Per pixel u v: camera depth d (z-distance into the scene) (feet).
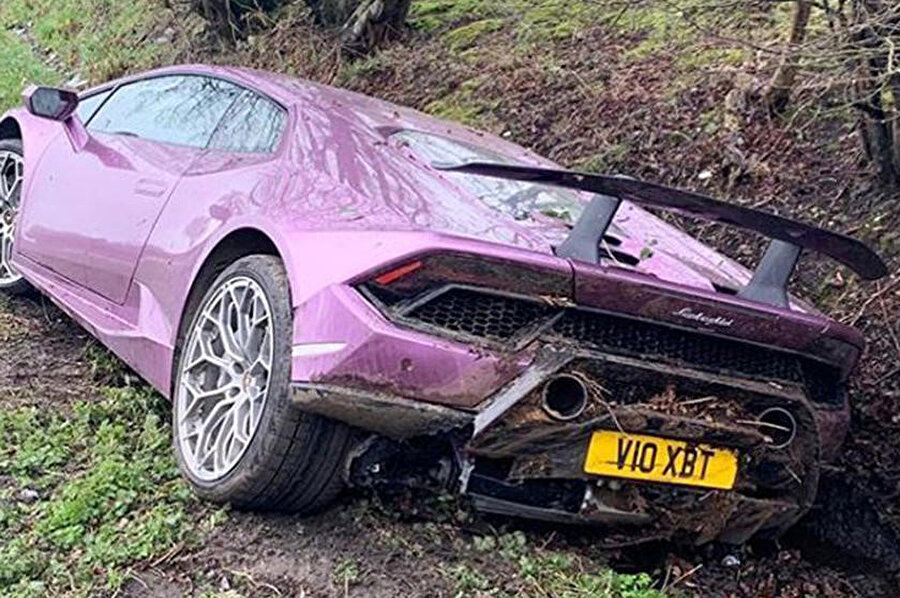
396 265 9.67
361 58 30.81
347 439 10.17
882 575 12.19
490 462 10.11
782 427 10.71
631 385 10.02
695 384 10.17
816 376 11.09
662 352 10.16
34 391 13.58
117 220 13.87
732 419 10.36
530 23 28.48
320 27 32.27
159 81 15.78
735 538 11.30
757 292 10.78
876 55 12.99
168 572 9.71
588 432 9.91
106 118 16.19
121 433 12.37
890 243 16.08
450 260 9.62
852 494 12.95
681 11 17.72
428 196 11.09
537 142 23.30
